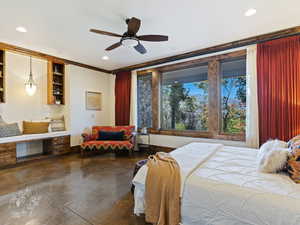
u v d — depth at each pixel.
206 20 2.58
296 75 2.84
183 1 2.13
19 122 4.08
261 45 3.13
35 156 4.12
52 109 4.68
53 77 4.69
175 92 4.59
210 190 1.36
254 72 3.24
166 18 2.52
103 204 2.08
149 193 1.61
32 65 4.30
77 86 4.81
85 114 5.02
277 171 1.56
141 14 2.41
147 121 5.05
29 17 2.47
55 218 1.80
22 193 2.36
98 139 4.61
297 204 1.08
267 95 3.08
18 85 4.07
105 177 2.95
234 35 3.10
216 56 3.82
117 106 5.40
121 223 1.73
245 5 2.22
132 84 5.11
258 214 1.16
